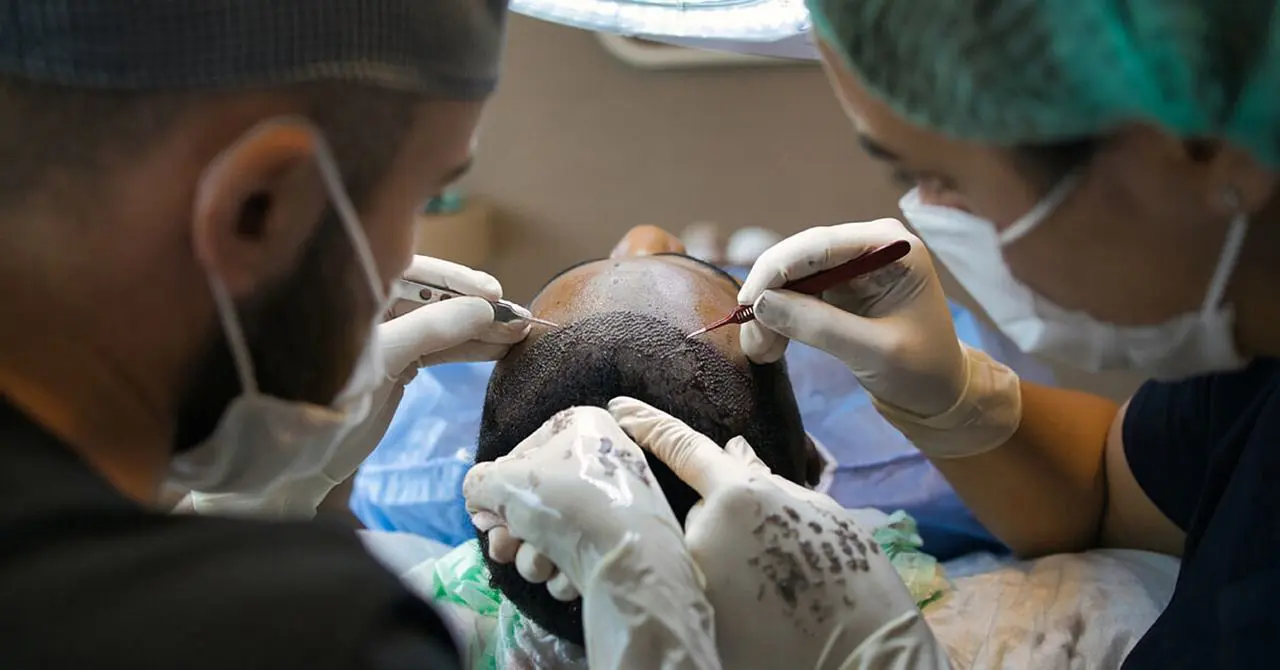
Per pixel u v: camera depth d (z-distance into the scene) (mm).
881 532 1202
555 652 976
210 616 429
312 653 430
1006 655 1023
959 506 1310
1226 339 685
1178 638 809
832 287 975
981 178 651
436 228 1709
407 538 1286
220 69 480
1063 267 670
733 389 884
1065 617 1061
